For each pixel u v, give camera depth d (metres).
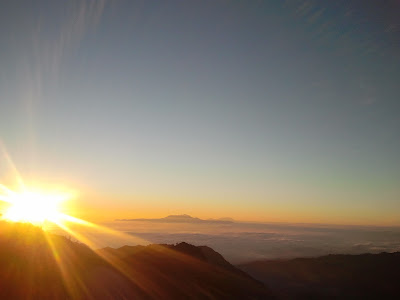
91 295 21.75
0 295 17.22
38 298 18.36
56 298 19.22
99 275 27.38
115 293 24.02
